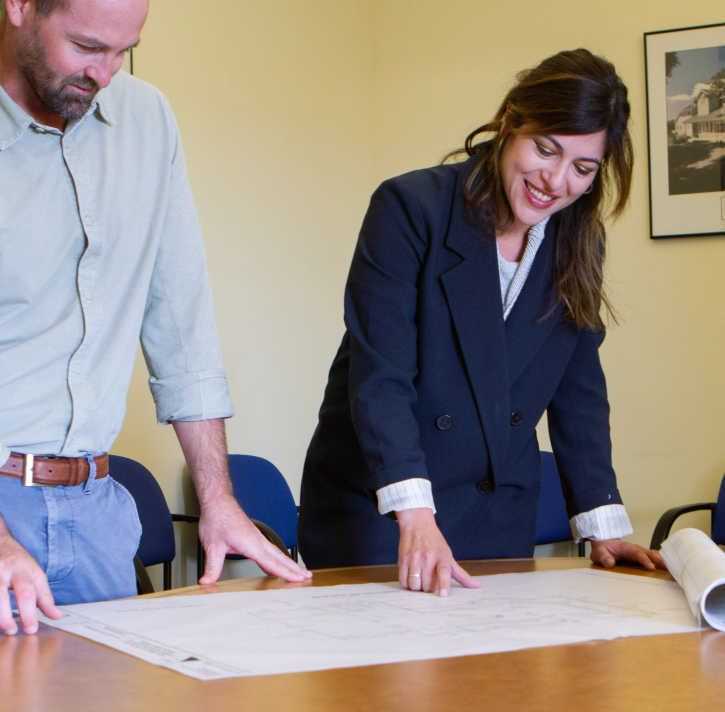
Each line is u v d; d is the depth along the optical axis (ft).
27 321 3.43
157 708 1.73
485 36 10.91
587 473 4.41
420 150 11.18
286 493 8.80
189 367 3.94
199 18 8.81
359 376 3.81
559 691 1.87
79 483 3.47
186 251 4.01
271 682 1.91
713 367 9.84
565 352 4.44
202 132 8.85
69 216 3.50
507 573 3.68
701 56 9.94
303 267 10.11
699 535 3.23
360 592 3.12
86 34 2.98
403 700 1.79
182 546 8.63
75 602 3.53
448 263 4.04
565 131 3.65
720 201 9.82
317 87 10.41
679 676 2.01
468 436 4.14
